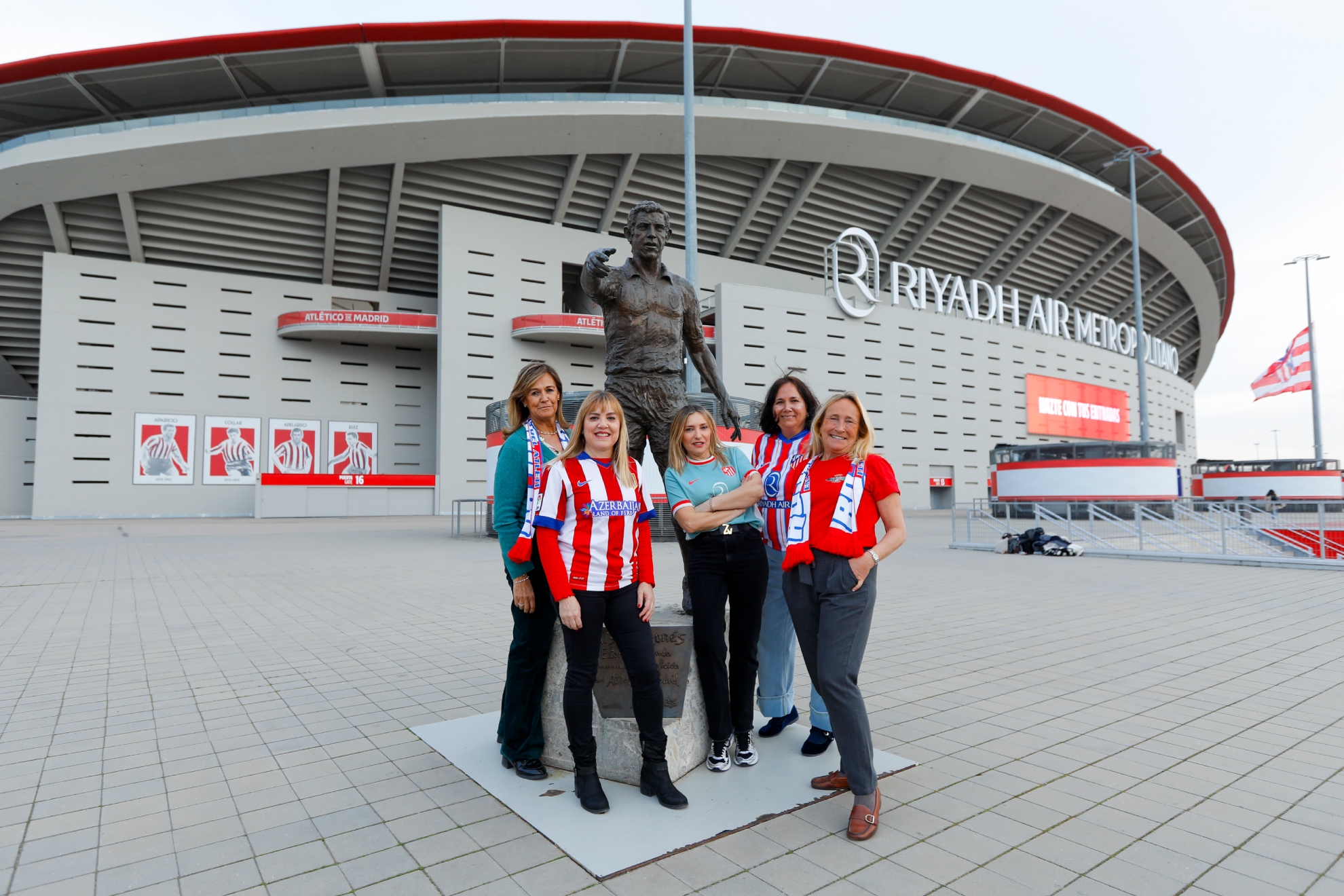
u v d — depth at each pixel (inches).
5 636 261.6
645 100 1322.6
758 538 141.6
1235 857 102.7
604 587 121.3
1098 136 1632.6
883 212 1620.3
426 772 136.6
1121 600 339.0
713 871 100.3
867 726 113.1
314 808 120.7
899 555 579.2
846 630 116.3
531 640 133.0
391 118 1190.9
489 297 1353.3
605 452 125.8
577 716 120.4
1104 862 101.7
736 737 141.2
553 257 1408.7
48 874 99.4
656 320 193.8
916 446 1585.9
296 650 239.1
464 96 1245.7
